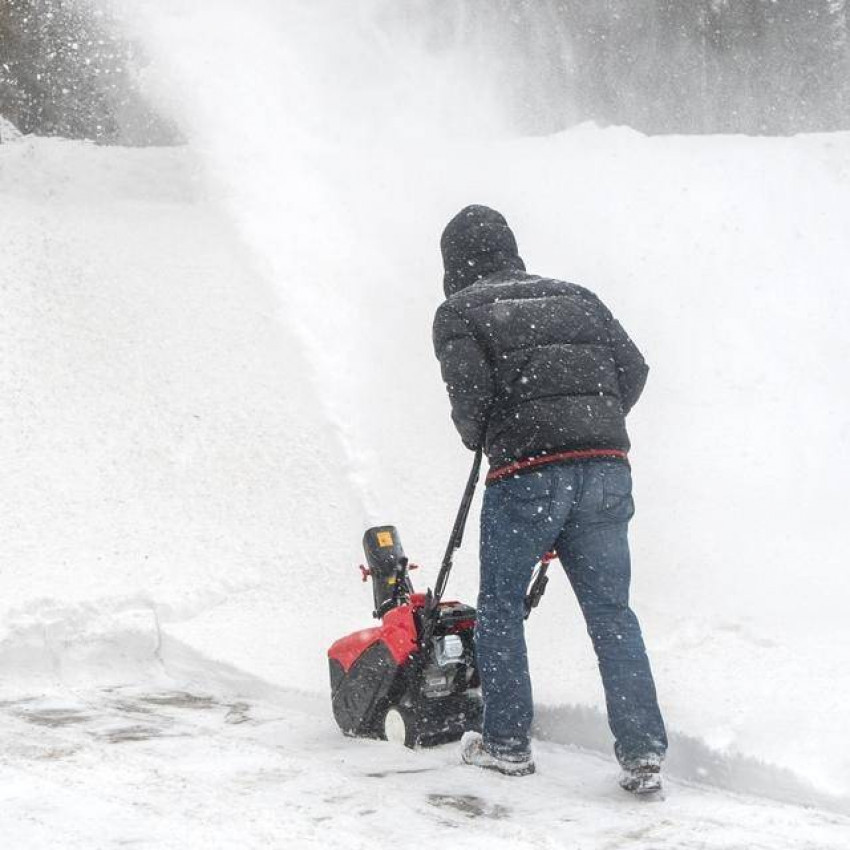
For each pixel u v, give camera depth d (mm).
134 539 14578
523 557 8312
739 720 8477
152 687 11602
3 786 7949
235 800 7672
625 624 8195
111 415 17297
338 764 8656
